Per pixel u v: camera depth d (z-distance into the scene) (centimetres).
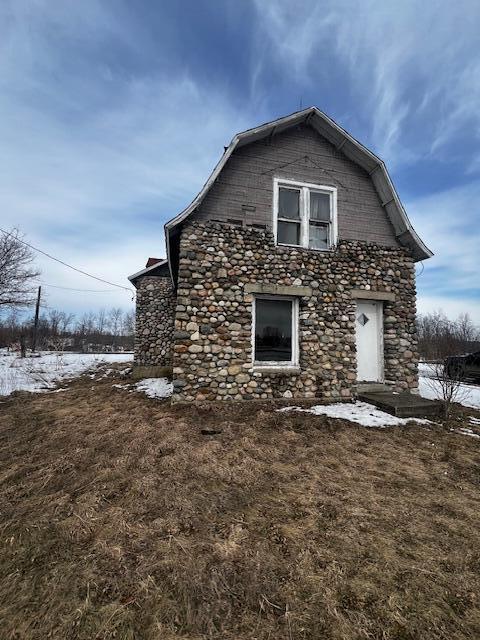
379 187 929
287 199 888
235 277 800
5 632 202
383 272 913
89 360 1930
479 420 730
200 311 772
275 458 481
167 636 199
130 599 225
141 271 1459
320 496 370
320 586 238
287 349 847
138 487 373
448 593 238
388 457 500
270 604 223
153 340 1445
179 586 233
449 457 506
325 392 827
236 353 783
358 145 879
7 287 1802
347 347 856
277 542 289
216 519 324
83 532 298
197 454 470
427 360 2488
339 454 504
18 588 238
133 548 276
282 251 837
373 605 224
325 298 855
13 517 327
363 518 329
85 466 447
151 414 708
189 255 779
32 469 446
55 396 984
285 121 838
